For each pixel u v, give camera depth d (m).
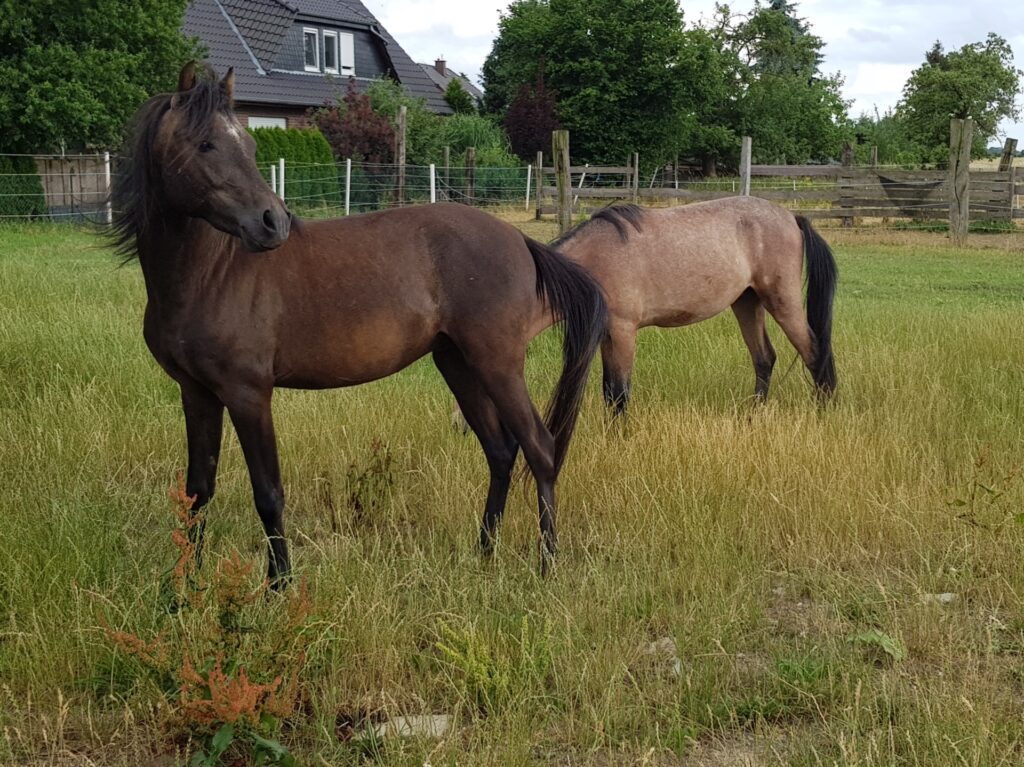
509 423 4.55
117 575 4.09
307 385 4.39
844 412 6.59
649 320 6.78
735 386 7.70
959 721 3.16
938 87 39.44
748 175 20.50
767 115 44.03
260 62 32.53
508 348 4.48
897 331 9.05
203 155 3.71
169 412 6.49
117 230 4.04
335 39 35.47
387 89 30.17
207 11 32.84
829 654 3.70
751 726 3.41
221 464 5.80
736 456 5.55
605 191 22.17
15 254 13.95
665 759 3.20
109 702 3.43
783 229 7.15
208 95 3.77
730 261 6.95
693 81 36.56
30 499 4.88
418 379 7.90
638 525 4.89
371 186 24.66
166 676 3.42
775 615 4.23
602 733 3.22
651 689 3.53
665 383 7.60
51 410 6.16
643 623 4.06
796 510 5.00
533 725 3.29
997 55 40.16
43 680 3.51
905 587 4.37
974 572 4.49
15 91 19.44
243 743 3.23
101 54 19.95
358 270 4.25
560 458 4.83
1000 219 20.95
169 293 3.97
